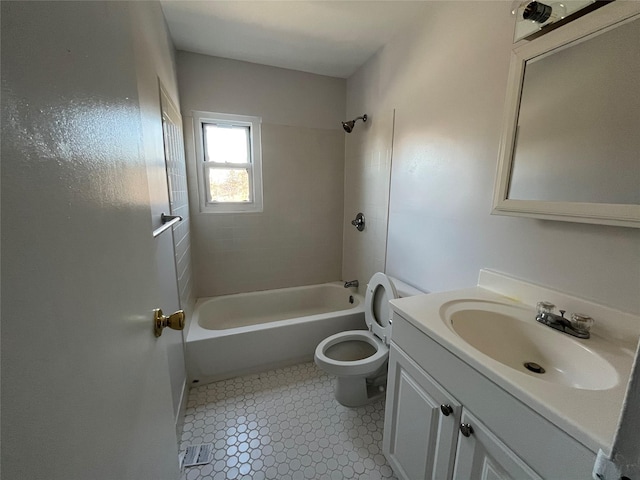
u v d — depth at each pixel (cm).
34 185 29
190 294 207
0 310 24
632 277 80
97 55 43
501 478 68
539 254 105
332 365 147
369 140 223
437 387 89
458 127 138
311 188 263
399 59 180
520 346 97
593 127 83
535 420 60
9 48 25
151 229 72
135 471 52
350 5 153
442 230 153
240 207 246
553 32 90
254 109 231
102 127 44
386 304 162
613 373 70
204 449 133
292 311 267
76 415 34
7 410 24
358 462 128
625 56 75
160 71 142
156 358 69
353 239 261
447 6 140
